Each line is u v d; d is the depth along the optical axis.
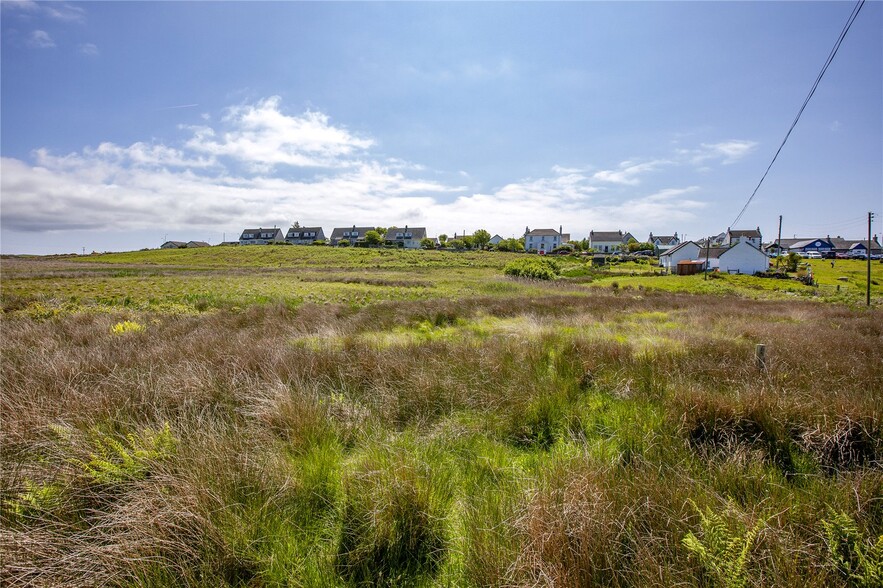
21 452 2.94
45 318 11.17
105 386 4.26
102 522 2.26
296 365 5.38
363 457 3.09
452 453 3.38
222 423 3.51
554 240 126.00
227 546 2.11
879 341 8.32
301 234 134.00
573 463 2.87
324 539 2.38
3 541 2.06
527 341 7.18
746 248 58.34
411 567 2.22
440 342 7.29
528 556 2.02
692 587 1.86
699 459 3.08
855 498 2.43
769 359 5.98
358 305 16.27
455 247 105.06
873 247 92.31
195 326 9.55
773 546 1.99
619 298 20.81
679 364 5.79
